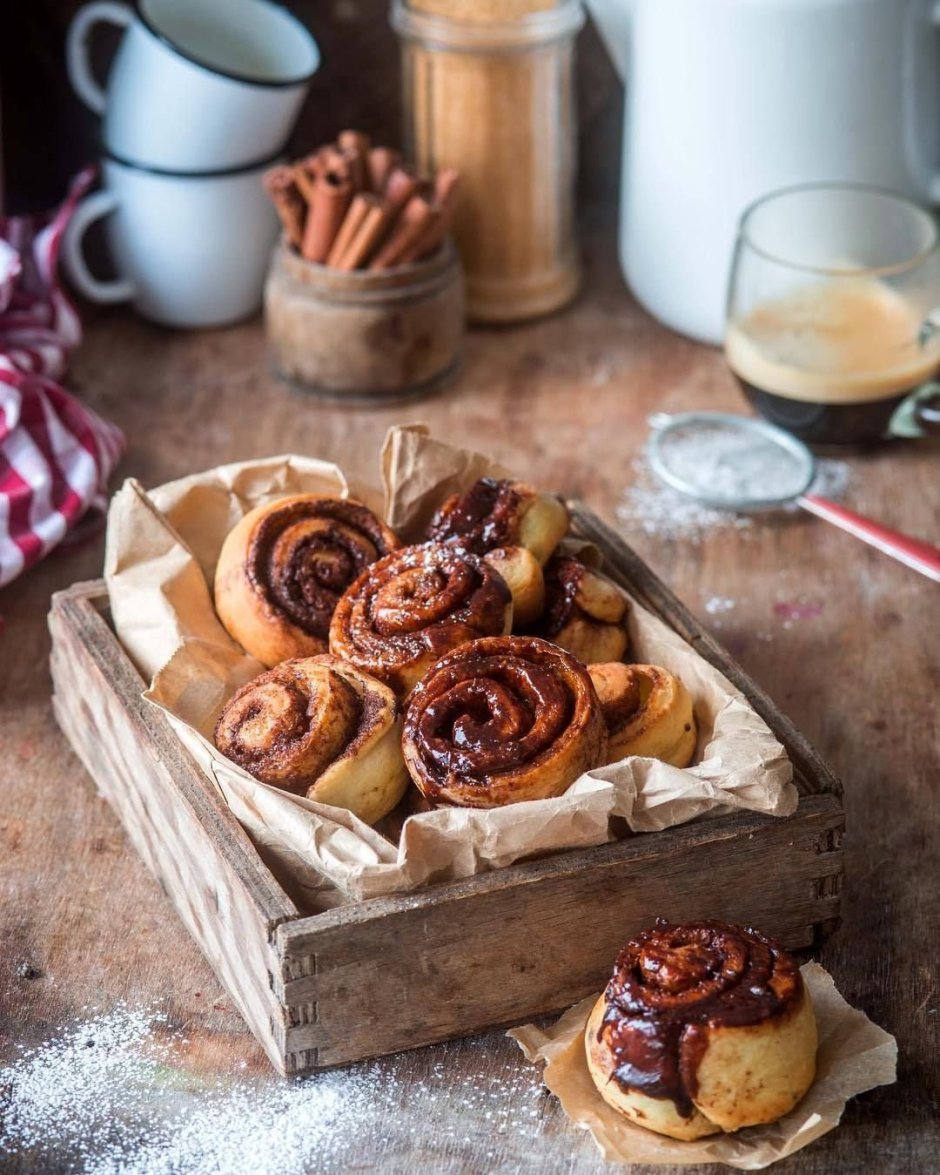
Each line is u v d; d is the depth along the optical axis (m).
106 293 1.11
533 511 0.84
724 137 1.04
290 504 0.85
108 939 0.82
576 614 0.83
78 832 0.86
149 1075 0.78
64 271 1.16
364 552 0.84
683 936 0.75
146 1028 0.79
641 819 0.77
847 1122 0.76
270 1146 0.76
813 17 1.00
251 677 0.83
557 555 0.85
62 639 0.86
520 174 1.09
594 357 1.10
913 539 0.97
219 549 0.88
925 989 0.80
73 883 0.84
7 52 1.15
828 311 1.00
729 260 1.07
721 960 0.74
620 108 1.18
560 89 1.08
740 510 1.00
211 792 0.78
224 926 0.78
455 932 0.76
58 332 1.04
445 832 0.75
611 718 0.79
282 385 1.08
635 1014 0.73
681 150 1.05
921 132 1.06
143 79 1.06
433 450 0.87
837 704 0.90
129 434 1.04
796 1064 0.73
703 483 1.01
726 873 0.77
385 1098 0.77
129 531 0.85
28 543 0.94
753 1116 0.73
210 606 0.85
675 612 0.85
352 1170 0.75
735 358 1.01
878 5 1.00
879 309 1.00
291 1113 0.76
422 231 1.03
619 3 1.07
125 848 0.85
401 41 1.11
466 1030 0.78
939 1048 0.78
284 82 1.07
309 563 0.84
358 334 1.04
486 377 1.09
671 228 1.07
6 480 0.95
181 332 1.12
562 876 0.76
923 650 0.93
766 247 1.04
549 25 1.06
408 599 0.80
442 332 1.05
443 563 0.81
